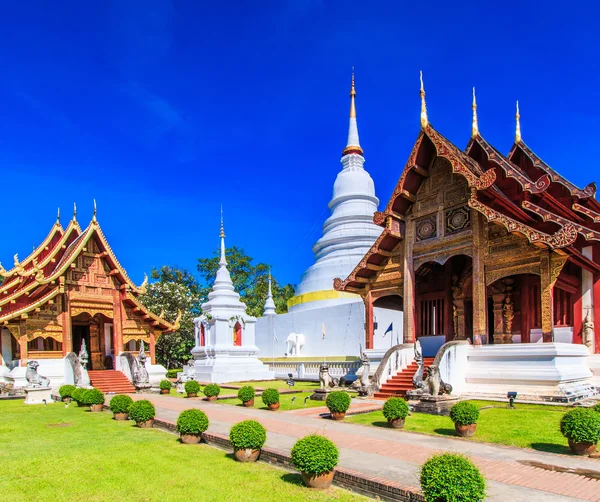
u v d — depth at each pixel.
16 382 25.83
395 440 11.40
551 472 8.61
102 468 9.51
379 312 33.06
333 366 30.66
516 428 12.37
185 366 34.22
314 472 8.08
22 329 26.59
